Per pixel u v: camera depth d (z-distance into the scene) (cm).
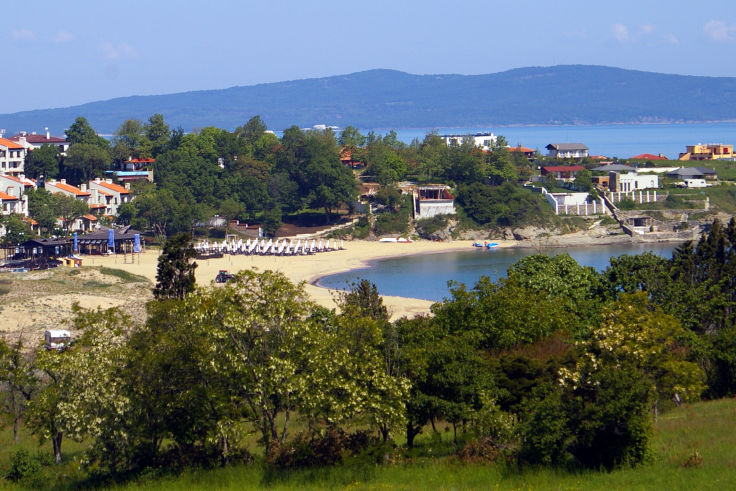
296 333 15825
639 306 18488
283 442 15800
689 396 17638
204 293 16325
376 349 16462
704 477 13200
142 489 14975
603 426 14025
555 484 13538
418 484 14062
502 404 17488
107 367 16225
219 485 14738
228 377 15825
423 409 16250
